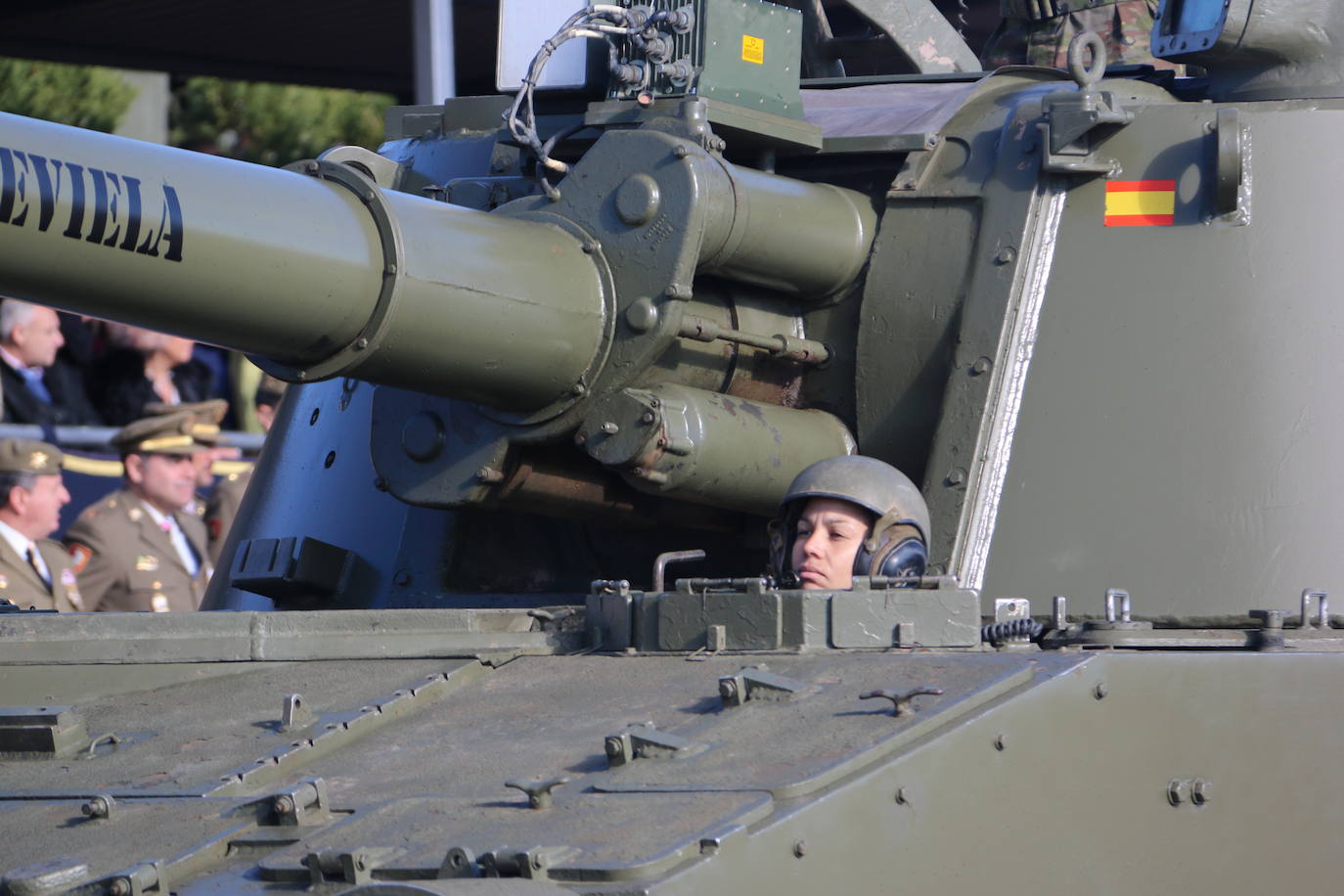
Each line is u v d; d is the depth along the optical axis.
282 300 19.41
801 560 20.84
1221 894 17.62
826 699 16.78
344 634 20.55
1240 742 17.83
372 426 24.58
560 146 25.61
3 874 14.72
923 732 15.82
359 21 57.22
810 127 24.59
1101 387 23.41
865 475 20.78
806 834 14.48
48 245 17.58
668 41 23.59
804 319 25.12
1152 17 31.08
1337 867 18.20
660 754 15.89
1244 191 23.66
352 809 15.80
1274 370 23.03
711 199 22.30
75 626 20.31
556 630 21.05
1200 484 22.77
